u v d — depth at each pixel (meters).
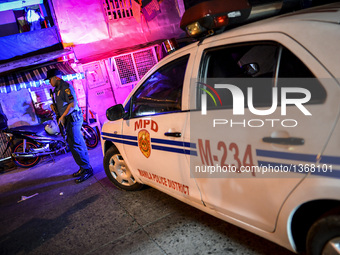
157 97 2.34
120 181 3.40
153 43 8.13
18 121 7.36
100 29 7.89
